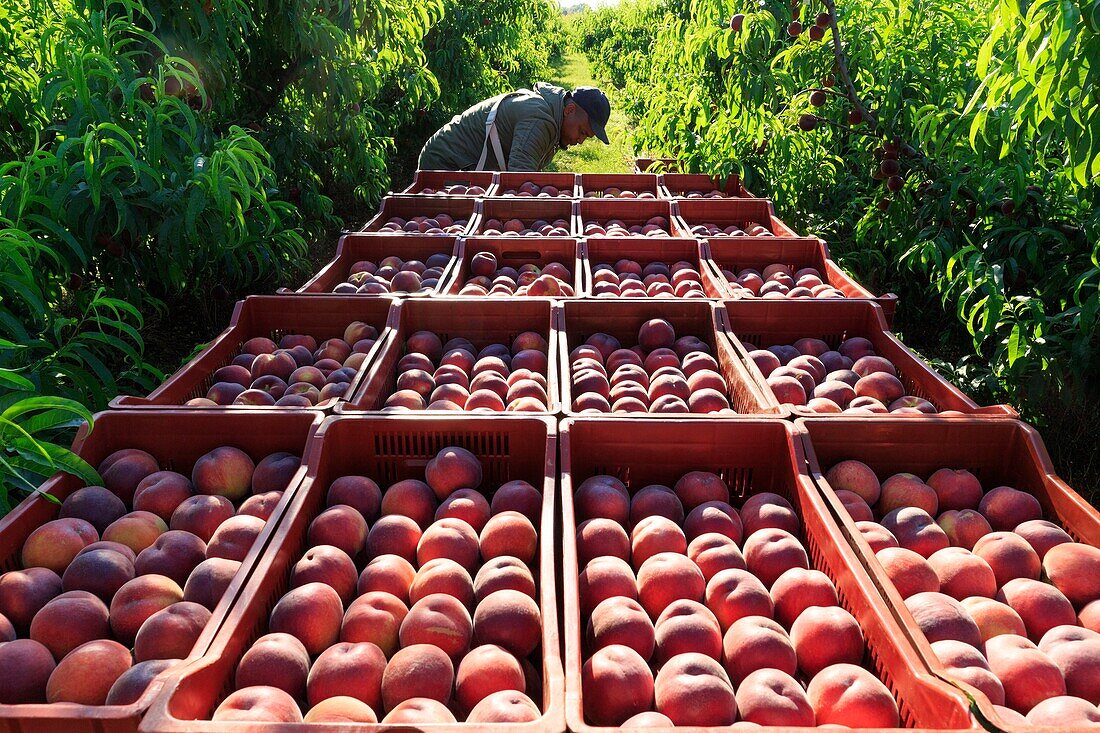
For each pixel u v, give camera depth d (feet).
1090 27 7.00
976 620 5.54
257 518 6.31
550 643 4.58
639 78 47.19
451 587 5.63
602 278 12.62
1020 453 7.23
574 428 7.25
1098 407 11.93
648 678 4.86
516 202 16.61
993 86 8.30
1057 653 5.20
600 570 5.83
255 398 8.09
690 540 6.65
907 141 16.51
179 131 11.23
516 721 4.23
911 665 4.58
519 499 6.72
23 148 12.70
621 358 9.64
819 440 7.36
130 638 5.31
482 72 41.42
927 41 16.37
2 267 8.70
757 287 12.80
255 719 4.12
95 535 6.17
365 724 3.81
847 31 17.11
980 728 3.95
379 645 5.28
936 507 7.02
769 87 18.08
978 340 11.91
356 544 6.29
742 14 17.62
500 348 9.98
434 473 7.01
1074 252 12.83
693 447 7.31
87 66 10.96
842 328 10.66
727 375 9.46
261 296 10.30
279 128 20.80
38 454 6.39
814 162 19.45
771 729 3.85
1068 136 7.79
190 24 14.82
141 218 11.37
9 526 5.88
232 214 12.84
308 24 18.80
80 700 4.72
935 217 14.16
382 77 25.16
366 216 28.07
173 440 7.36
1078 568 5.91
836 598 5.65
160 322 16.21
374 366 8.63
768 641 5.10
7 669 4.80
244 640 4.93
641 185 20.17
